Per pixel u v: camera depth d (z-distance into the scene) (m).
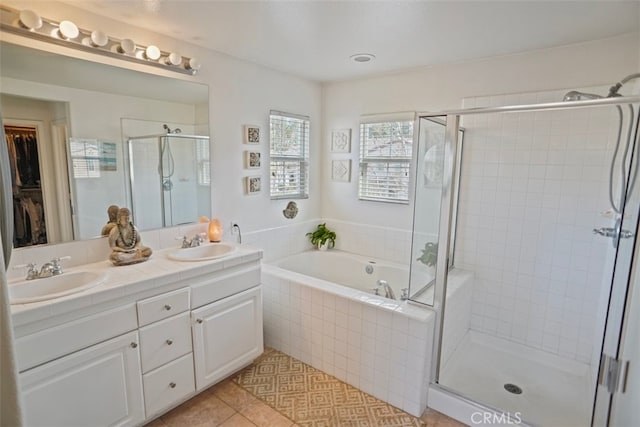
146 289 1.79
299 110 3.46
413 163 3.18
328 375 2.44
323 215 3.87
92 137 2.04
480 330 2.88
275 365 2.55
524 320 2.68
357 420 2.03
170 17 2.04
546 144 2.46
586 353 2.44
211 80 2.64
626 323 1.66
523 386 2.38
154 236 2.38
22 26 1.71
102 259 2.11
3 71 1.70
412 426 1.98
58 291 1.78
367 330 2.21
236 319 2.29
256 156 3.06
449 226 2.08
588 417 2.08
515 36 2.24
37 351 1.45
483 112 1.95
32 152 1.81
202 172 2.65
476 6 1.84
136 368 1.79
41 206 1.85
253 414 2.06
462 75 2.83
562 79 2.41
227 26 2.16
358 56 2.72
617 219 2.01
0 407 1.28
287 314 2.64
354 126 3.54
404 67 3.02
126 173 2.21
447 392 2.07
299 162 3.55
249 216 3.08
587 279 2.39
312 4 1.86
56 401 1.51
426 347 2.01
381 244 3.47
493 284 2.78
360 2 1.82
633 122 1.89
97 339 1.63
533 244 2.58
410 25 2.11
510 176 2.62
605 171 2.25
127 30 2.13
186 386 2.03
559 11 1.88
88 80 1.99
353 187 3.61
